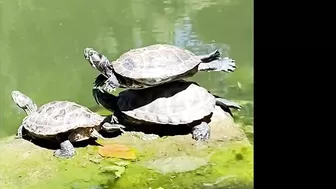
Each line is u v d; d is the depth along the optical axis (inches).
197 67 102.9
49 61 167.9
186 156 94.0
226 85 137.6
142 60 99.3
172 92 101.5
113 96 108.8
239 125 108.8
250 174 87.0
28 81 150.8
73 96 137.1
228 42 173.8
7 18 219.6
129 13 221.9
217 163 91.2
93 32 196.4
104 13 223.8
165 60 99.3
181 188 83.4
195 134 100.0
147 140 100.3
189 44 172.6
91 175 88.3
